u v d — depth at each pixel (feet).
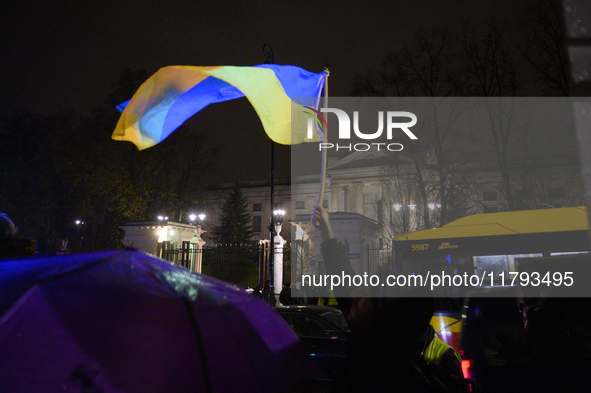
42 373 3.93
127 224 76.59
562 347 16.28
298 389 19.58
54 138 120.78
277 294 72.23
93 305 4.46
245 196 225.15
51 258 5.24
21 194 121.60
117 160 108.47
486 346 18.01
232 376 4.82
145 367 4.30
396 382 5.76
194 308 5.03
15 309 4.12
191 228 81.35
